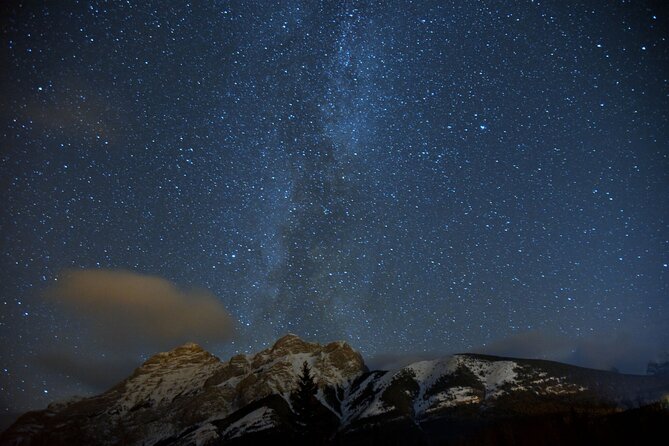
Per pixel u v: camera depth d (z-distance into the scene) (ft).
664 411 340.18
